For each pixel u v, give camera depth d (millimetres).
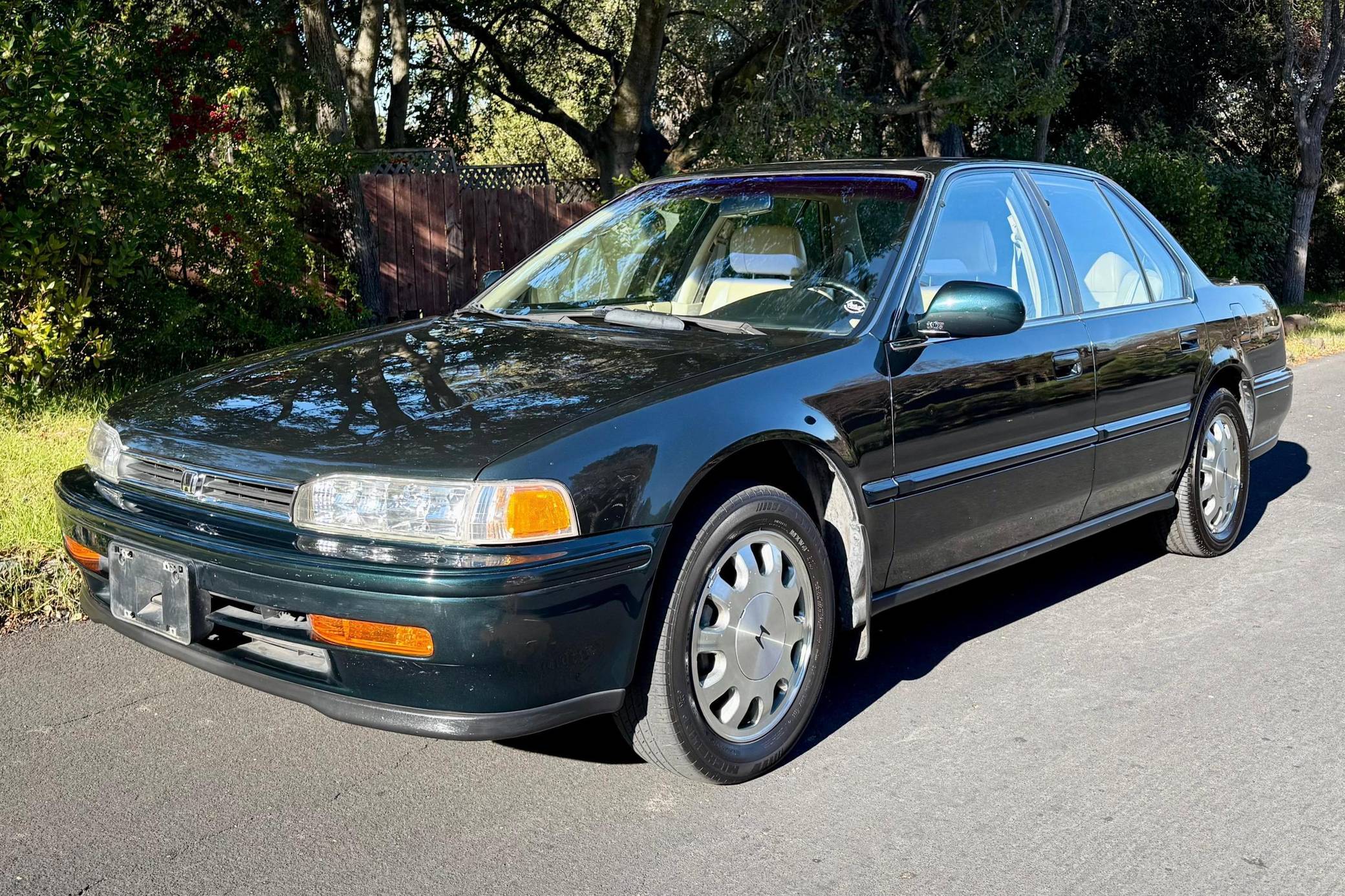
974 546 3973
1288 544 5617
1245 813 3066
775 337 3602
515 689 2715
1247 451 5527
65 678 3779
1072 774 3279
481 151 30688
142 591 3066
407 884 2668
